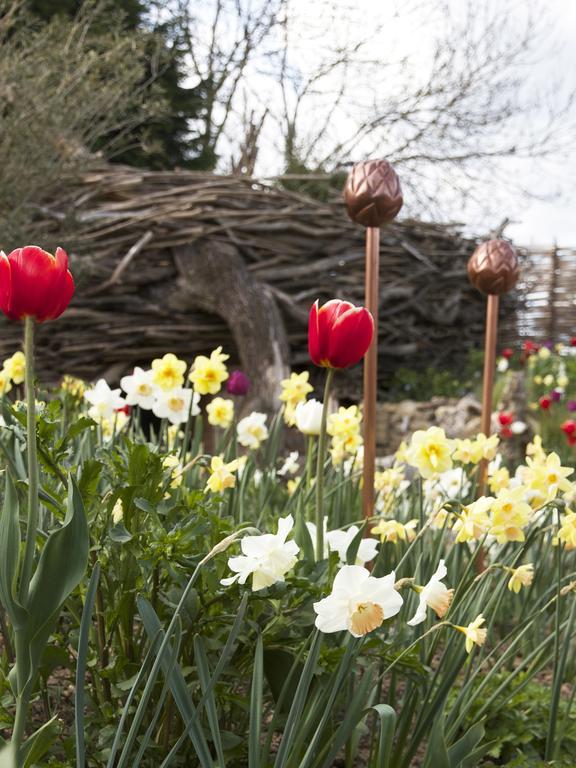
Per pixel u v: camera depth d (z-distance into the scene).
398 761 1.60
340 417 2.32
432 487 2.44
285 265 9.59
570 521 1.59
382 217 2.14
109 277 8.34
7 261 1.10
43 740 1.12
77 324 8.43
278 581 1.35
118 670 1.39
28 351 1.13
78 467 1.49
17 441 1.80
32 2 11.33
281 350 8.70
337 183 12.64
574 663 2.32
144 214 8.39
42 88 7.01
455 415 9.23
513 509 1.52
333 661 1.39
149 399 2.29
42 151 7.04
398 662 1.43
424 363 11.56
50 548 1.08
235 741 1.39
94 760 1.42
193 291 8.66
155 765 1.43
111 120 8.27
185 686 1.23
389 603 1.12
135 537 1.36
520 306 12.84
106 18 9.29
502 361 9.70
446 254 11.38
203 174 9.12
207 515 1.42
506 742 1.92
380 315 10.95
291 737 1.22
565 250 12.79
